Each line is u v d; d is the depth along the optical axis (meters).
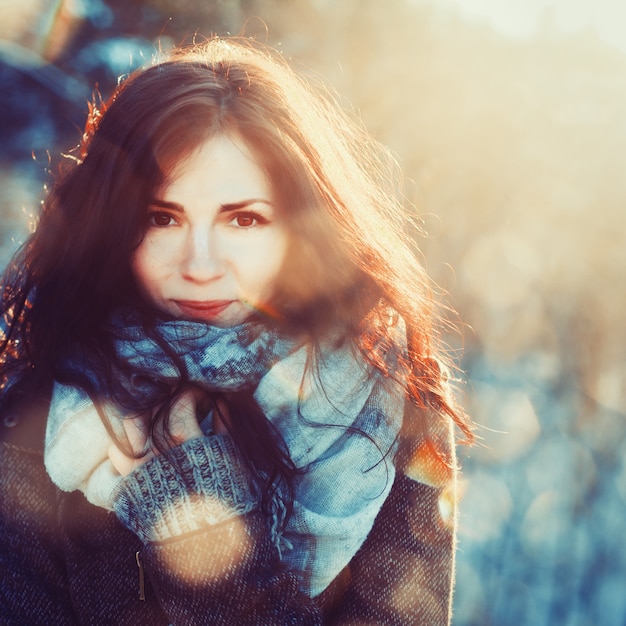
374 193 1.42
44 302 1.17
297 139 1.15
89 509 1.14
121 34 4.03
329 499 1.17
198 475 1.06
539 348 5.09
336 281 1.21
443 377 1.32
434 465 1.24
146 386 1.12
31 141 3.88
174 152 1.07
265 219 1.12
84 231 1.14
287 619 1.05
